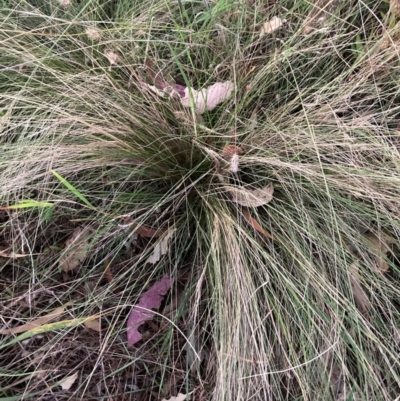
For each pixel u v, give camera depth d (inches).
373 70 20.9
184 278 22.4
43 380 21.0
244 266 20.5
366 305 20.8
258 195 21.5
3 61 22.8
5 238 22.4
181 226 22.2
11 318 21.0
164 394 21.2
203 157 22.1
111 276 22.2
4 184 20.8
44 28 21.5
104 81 21.2
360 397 20.2
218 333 20.8
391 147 21.1
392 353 20.6
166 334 21.5
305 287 20.0
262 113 22.7
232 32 21.9
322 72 22.9
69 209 22.3
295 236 21.1
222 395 18.8
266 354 20.2
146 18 22.5
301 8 23.0
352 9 22.3
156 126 21.4
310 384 20.4
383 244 21.5
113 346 21.6
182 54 21.7
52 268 22.1
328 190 19.2
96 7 22.4
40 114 21.5
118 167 22.0
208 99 21.7
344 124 20.6
